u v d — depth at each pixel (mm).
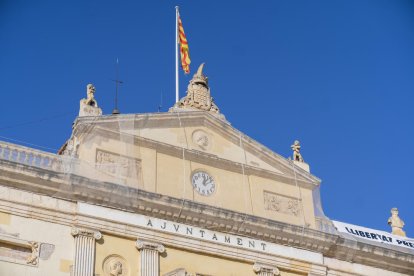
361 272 46844
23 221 38625
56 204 39656
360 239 47281
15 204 38719
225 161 45094
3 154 39562
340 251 46281
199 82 47625
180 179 43406
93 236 39656
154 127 44062
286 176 46656
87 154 41344
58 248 38844
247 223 43438
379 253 47375
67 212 39688
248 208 44656
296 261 44406
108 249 39938
